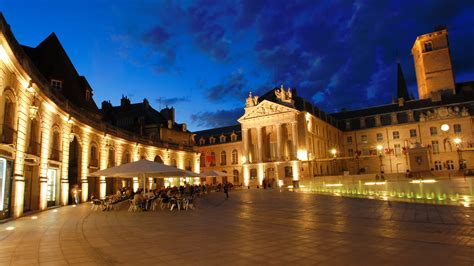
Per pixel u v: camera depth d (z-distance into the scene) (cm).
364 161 6756
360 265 645
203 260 715
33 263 706
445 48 6612
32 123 1873
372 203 1781
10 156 1473
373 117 6850
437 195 1998
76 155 2725
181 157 5278
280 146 5775
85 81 3378
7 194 1463
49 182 2145
